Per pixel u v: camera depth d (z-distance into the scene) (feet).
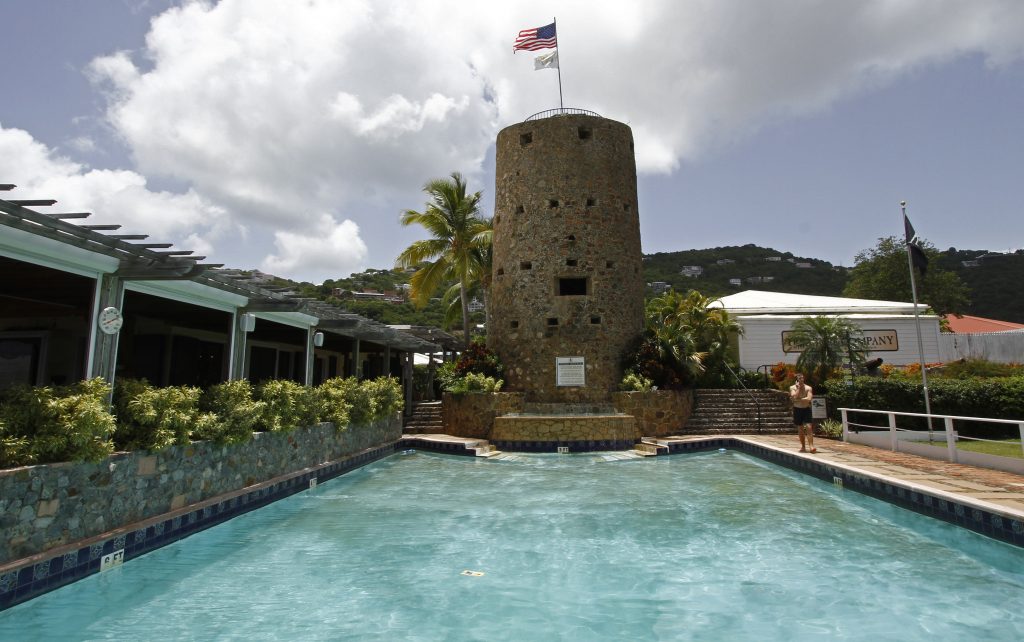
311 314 43.06
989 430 54.65
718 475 43.37
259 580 20.76
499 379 69.41
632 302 73.51
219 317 47.34
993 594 19.40
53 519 18.83
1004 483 29.81
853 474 34.81
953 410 55.88
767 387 77.92
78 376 42.98
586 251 71.87
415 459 52.44
